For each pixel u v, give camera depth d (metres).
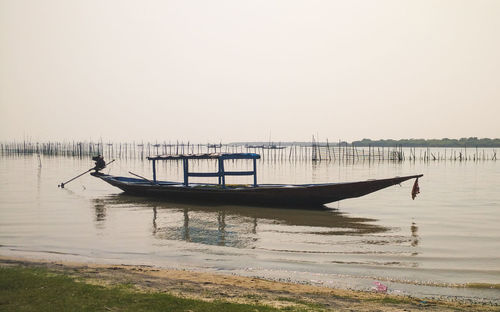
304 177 53.78
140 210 25.88
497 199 32.28
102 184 41.53
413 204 29.42
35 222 21.94
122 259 14.93
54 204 28.30
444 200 31.69
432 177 54.66
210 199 27.86
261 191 26.19
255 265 14.23
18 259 14.48
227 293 10.79
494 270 13.81
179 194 28.95
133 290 10.59
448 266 14.23
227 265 14.23
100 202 29.23
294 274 13.23
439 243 17.72
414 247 16.98
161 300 9.63
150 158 32.31
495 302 10.77
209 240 18.06
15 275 11.49
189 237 18.64
